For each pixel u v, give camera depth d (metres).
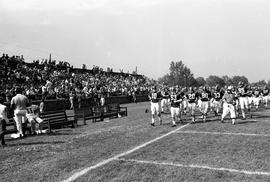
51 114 14.60
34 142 11.29
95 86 35.81
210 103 20.09
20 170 7.55
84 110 17.44
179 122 16.80
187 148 9.77
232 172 7.18
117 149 9.76
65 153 9.32
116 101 37.09
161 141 11.02
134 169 7.49
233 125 15.15
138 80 54.25
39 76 31.30
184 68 79.31
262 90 29.39
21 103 12.34
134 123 16.78
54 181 6.68
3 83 25.81
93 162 8.17
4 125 10.84
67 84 32.81
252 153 9.03
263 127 14.27
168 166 7.73
